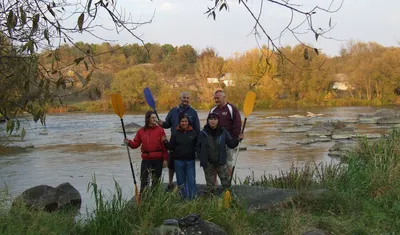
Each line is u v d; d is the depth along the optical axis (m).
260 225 5.93
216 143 6.96
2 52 3.87
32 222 5.60
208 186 7.12
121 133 26.52
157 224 5.48
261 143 20.02
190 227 5.15
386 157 8.46
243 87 51.41
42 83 3.95
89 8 3.41
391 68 52.59
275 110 47.38
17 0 3.79
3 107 4.02
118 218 5.50
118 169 13.97
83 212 8.34
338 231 5.58
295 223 5.61
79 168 14.37
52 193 8.66
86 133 26.91
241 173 12.64
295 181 8.32
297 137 22.27
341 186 7.55
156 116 7.39
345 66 59.94
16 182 12.16
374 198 6.97
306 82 54.44
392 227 5.82
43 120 4.09
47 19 3.64
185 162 7.25
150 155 7.21
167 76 69.44
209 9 3.80
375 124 28.45
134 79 52.00
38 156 17.34
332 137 21.34
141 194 6.12
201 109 51.22
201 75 55.47
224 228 5.54
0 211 5.74
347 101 54.00
